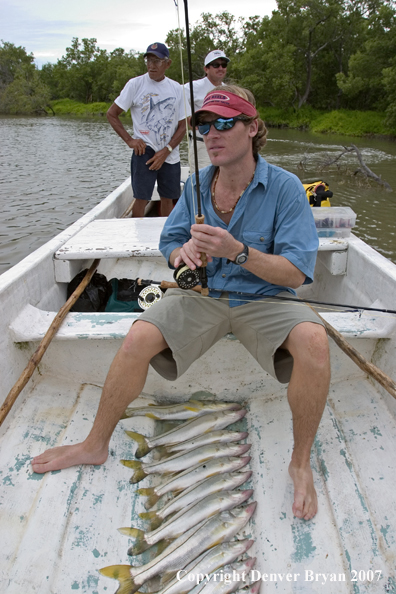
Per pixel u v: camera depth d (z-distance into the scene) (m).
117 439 2.06
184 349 1.84
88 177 12.45
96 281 3.08
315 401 1.65
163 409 2.24
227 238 1.66
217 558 1.62
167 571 1.62
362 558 1.57
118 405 1.79
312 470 1.87
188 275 1.78
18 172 13.06
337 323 2.22
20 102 53.16
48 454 1.85
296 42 36.59
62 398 2.22
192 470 1.94
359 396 2.20
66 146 19.30
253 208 1.89
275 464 1.95
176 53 35.75
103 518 1.73
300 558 1.59
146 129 4.38
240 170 1.83
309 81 35.53
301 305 1.85
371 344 2.33
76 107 55.38
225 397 2.37
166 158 4.57
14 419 2.05
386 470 1.83
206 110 1.69
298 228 1.83
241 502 1.83
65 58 62.41
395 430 2.00
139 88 4.29
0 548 1.56
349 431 2.03
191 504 1.81
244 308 1.89
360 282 2.71
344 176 12.25
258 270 1.75
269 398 2.33
